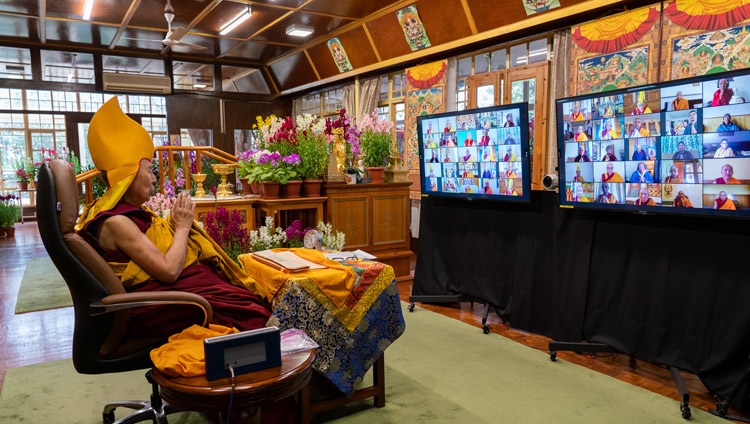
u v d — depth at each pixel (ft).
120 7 21.89
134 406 7.48
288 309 7.14
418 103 22.62
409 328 12.32
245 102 34.30
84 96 34.24
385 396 8.61
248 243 11.74
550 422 7.68
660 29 13.71
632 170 9.18
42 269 19.61
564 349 10.15
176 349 5.71
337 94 30.19
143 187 6.84
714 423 7.68
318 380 8.84
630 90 8.98
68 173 6.12
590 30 15.48
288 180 14.98
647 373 9.65
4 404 8.43
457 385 9.05
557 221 11.23
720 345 8.30
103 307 5.71
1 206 28.66
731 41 12.21
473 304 14.53
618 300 10.05
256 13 22.88
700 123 8.07
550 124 17.46
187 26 25.03
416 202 22.84
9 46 27.73
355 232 16.44
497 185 12.14
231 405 4.95
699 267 8.70
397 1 20.98
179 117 32.35
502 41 18.93
